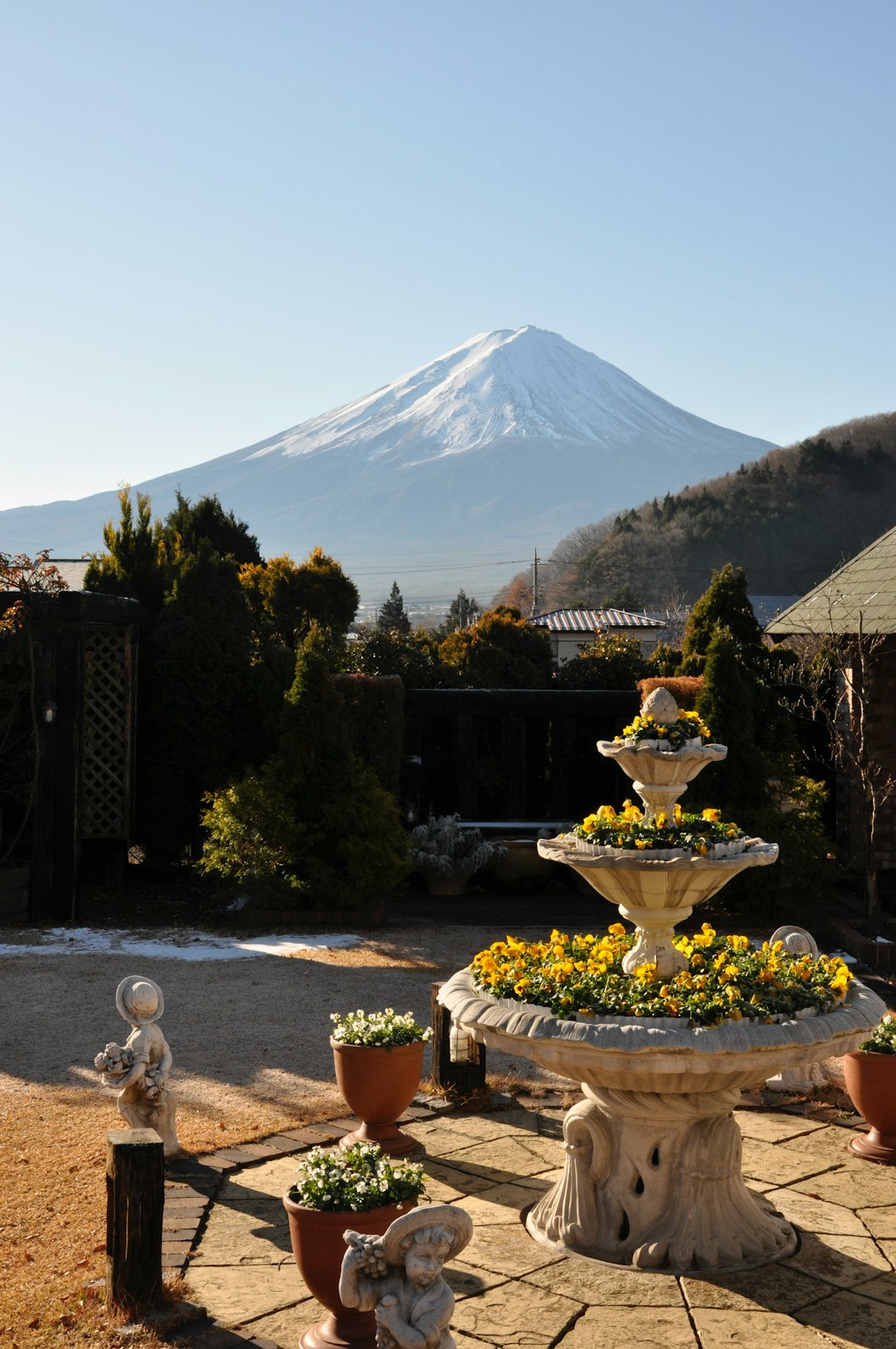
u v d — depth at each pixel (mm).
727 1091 6156
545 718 18734
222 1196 6629
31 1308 5336
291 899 13898
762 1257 6070
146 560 17203
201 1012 10203
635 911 6543
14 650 14031
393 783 15750
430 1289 4559
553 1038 5898
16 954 12234
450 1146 7480
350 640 27312
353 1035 7301
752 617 18688
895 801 15273
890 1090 7270
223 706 16000
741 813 13703
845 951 12648
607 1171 6258
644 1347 5176
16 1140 7324
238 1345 5102
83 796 14250
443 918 14492
